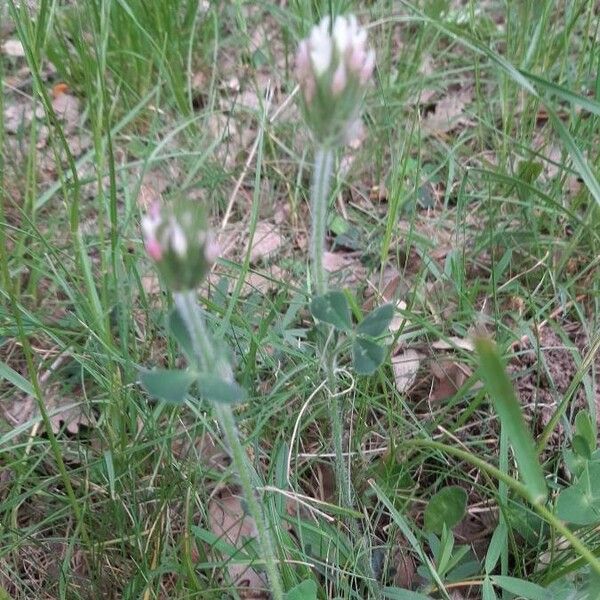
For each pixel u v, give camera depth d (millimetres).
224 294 272
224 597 219
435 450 244
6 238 319
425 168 359
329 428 255
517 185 303
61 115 399
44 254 296
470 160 358
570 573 210
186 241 125
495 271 296
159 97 389
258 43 443
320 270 163
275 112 362
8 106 404
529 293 292
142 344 276
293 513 241
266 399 242
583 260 308
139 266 307
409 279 318
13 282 297
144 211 332
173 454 250
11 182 347
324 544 225
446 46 438
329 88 135
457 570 222
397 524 224
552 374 275
